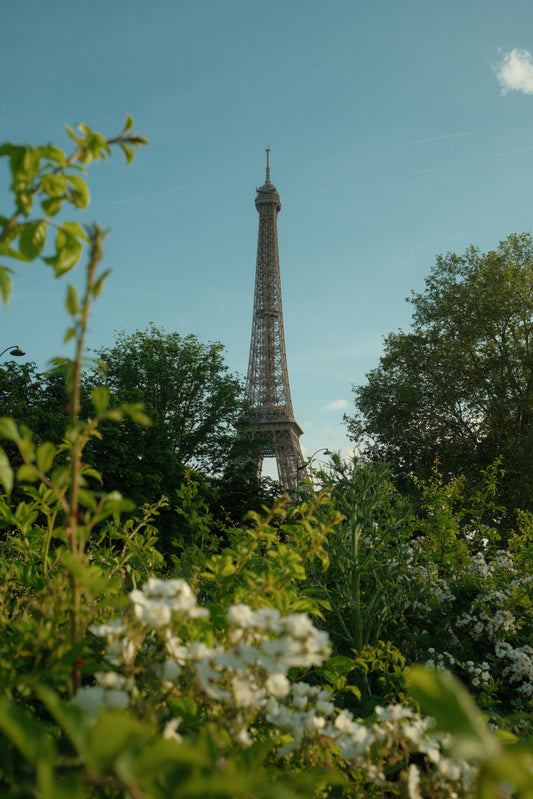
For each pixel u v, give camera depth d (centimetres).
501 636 663
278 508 335
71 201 208
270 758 223
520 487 2750
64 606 207
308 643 185
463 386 3219
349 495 651
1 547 381
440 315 3422
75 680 183
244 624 191
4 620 236
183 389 4003
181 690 198
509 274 3259
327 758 214
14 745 143
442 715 106
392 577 671
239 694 185
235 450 4041
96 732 108
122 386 3884
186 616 211
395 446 3284
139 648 210
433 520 895
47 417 2600
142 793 116
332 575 634
